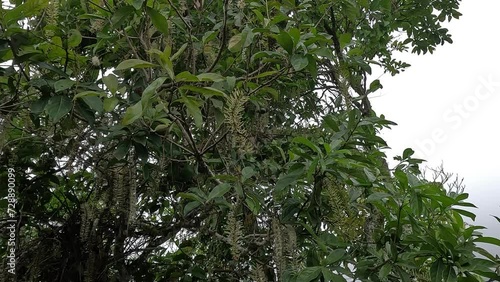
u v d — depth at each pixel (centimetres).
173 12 201
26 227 232
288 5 212
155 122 183
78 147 197
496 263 138
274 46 210
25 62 161
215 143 172
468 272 141
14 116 180
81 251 222
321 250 159
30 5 147
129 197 193
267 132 235
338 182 159
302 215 172
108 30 185
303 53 161
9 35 149
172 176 199
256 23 208
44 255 219
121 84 190
